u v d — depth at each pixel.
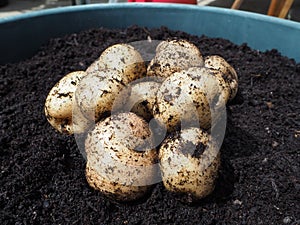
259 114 0.31
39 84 0.35
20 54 0.39
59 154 0.26
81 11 0.41
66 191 0.24
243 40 0.40
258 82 0.35
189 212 0.23
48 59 0.38
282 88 0.34
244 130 0.29
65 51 0.39
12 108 0.31
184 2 0.48
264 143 0.28
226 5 0.76
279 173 0.25
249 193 0.24
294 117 0.31
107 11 0.42
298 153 0.27
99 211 0.23
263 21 0.38
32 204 0.24
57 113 0.26
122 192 0.22
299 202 0.24
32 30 0.39
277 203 0.24
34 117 0.30
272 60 0.37
